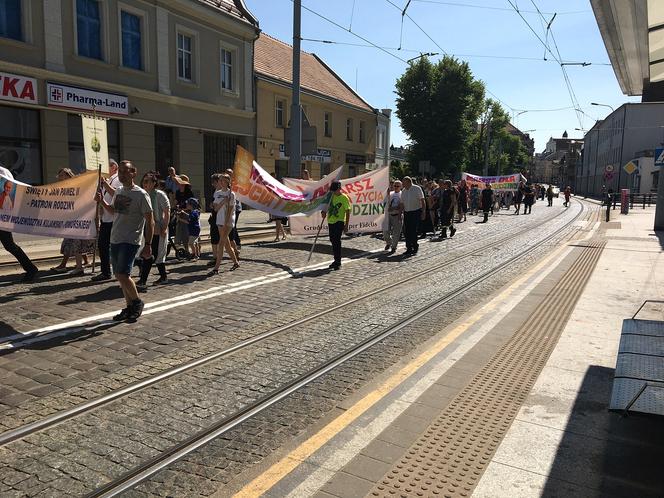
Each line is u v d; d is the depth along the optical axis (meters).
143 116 18.91
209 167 23.19
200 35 21.39
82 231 8.46
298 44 16.83
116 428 3.82
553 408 4.04
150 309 6.99
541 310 7.06
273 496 2.98
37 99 15.27
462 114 44.09
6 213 7.98
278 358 5.32
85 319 6.40
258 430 3.83
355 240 15.46
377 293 8.34
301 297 7.96
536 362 5.04
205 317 6.71
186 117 20.98
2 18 14.48
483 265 11.20
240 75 23.98
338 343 5.81
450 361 5.11
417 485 3.05
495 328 6.21
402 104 44.72
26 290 7.80
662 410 2.97
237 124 24.11
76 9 16.33
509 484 3.05
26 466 3.30
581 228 20.42
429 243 15.13
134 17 18.55
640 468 3.23
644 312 6.95
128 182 6.25
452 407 4.07
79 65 16.50
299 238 15.37
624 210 30.75
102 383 4.59
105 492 3.05
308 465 3.29
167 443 3.62
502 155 79.69
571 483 3.07
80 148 17.08
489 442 3.54
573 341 5.68
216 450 3.55
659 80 8.67
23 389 4.43
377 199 13.67
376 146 40.75
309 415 4.07
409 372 4.85
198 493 3.05
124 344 5.60
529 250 13.73
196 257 11.30
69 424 3.87
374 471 3.21
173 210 11.17
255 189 13.24
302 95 29.23
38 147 15.84
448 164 44.75
